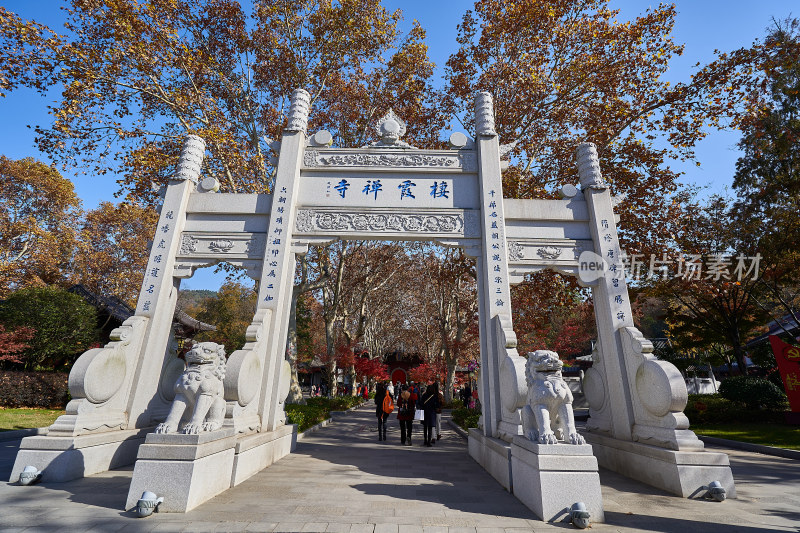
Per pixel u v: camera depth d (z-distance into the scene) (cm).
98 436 741
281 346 929
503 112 1595
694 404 1580
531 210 1007
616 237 963
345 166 1045
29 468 649
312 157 1054
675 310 1938
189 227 998
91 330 2098
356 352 3256
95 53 1367
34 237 2878
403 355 4306
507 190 1488
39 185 2948
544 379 615
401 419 1282
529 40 1586
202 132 1453
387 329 3972
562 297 1598
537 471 539
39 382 1798
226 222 1004
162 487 530
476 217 1005
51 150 1380
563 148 1588
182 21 1628
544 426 580
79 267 3083
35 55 1300
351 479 732
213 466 604
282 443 951
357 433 1538
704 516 551
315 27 1683
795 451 1048
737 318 1862
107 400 791
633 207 1486
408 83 1794
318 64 1734
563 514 517
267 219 1009
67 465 671
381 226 992
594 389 962
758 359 1958
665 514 558
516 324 1870
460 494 639
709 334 1922
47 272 2873
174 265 970
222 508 543
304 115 1086
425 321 3388
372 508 552
